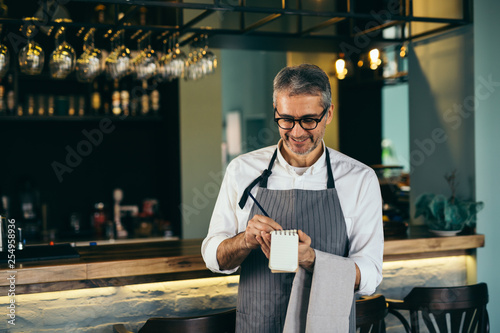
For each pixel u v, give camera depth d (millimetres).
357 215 1743
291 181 1771
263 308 1748
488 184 3230
